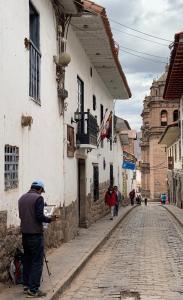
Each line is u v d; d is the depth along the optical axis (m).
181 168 33.75
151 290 8.74
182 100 29.39
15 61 9.01
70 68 15.45
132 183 56.28
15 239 8.82
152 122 68.25
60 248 12.97
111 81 24.62
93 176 20.78
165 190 67.69
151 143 68.25
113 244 15.17
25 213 7.89
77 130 16.22
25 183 9.73
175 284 9.27
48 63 12.12
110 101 28.39
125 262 11.75
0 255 7.92
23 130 9.59
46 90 11.83
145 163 75.56
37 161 10.80
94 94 21.36
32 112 10.32
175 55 20.42
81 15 14.57
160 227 21.09
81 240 14.77
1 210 8.02
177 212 30.41
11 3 8.77
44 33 11.71
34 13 11.02
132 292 8.59
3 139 8.23
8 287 8.14
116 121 31.75
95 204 21.44
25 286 8.02
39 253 7.83
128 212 30.62
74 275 9.74
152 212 32.84
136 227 21.02
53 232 12.66
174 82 25.36
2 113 8.20
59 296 8.23
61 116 13.66
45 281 8.77
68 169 14.73
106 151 26.36
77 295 8.37
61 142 13.71
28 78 9.93
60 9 13.54
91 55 19.23
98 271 10.60
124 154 42.78
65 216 14.16
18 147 9.22
